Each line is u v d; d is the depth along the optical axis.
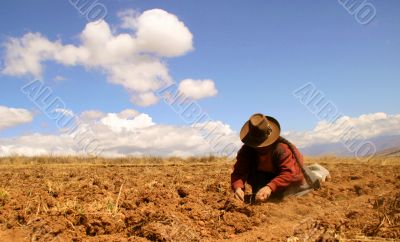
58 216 7.16
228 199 8.07
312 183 9.12
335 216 7.28
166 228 6.44
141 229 6.53
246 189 11.39
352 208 8.01
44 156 27.64
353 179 13.58
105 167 22.22
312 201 8.66
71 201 7.92
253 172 8.91
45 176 15.70
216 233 6.68
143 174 16.47
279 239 6.25
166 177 14.86
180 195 9.89
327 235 6.04
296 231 6.57
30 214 7.37
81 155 27.83
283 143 8.71
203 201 8.87
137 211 7.43
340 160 24.95
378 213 7.09
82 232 6.78
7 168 21.77
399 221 6.58
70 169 20.38
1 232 6.68
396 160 24.33
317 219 7.06
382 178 13.30
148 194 9.00
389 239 5.87
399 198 7.82
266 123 8.49
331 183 11.59
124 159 26.88
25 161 26.97
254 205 8.20
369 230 6.20
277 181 8.34
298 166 8.76
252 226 7.10
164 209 7.73
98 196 9.40
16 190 10.86
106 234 6.77
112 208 7.62
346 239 5.91
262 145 8.46
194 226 6.87
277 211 7.73
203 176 15.05
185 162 26.17
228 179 13.69
